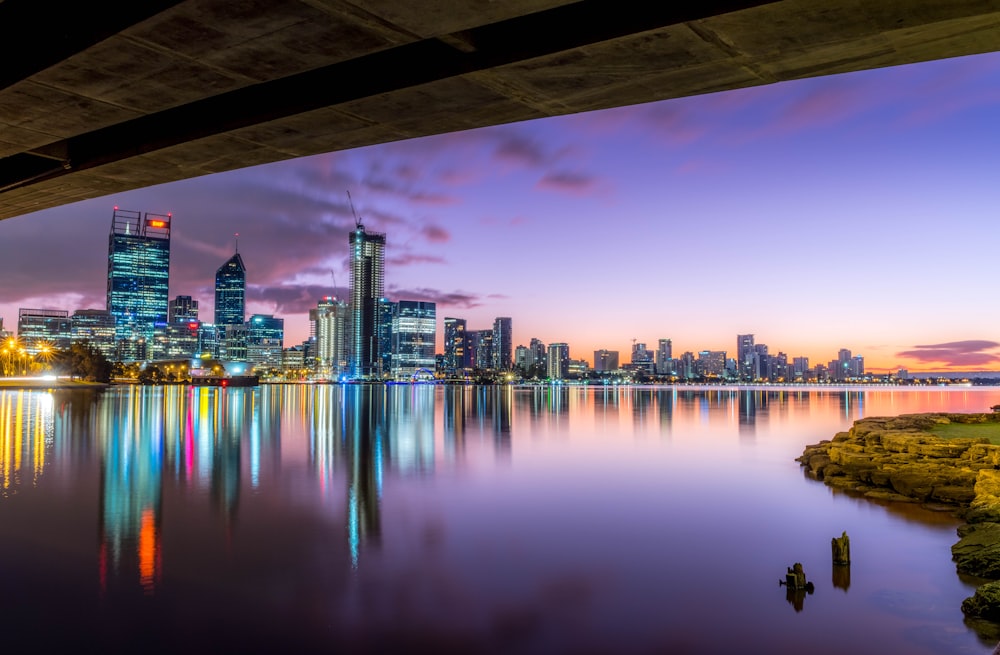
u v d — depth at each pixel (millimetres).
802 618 12234
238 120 13648
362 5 8734
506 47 10133
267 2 8789
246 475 29281
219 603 12914
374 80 11633
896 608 12703
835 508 22031
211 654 10602
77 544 17094
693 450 39938
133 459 34438
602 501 23453
